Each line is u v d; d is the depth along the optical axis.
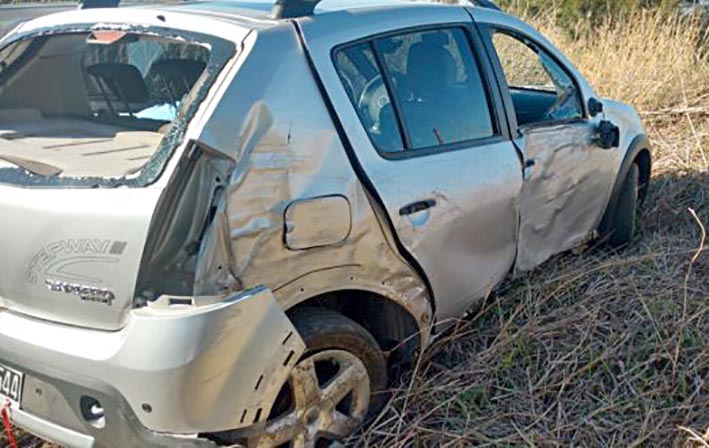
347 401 2.86
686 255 4.27
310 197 2.53
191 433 2.33
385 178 2.80
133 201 2.30
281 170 2.48
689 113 7.14
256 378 2.39
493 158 3.29
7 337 2.54
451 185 3.06
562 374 3.27
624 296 3.81
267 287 2.44
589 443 2.93
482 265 3.34
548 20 9.76
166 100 3.01
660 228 4.96
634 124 4.63
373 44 2.93
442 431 2.93
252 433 2.47
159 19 2.74
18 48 3.12
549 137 3.69
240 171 2.37
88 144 2.84
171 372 2.24
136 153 2.69
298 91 2.58
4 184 2.57
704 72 7.88
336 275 2.67
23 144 2.83
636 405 3.10
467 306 3.36
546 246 3.85
